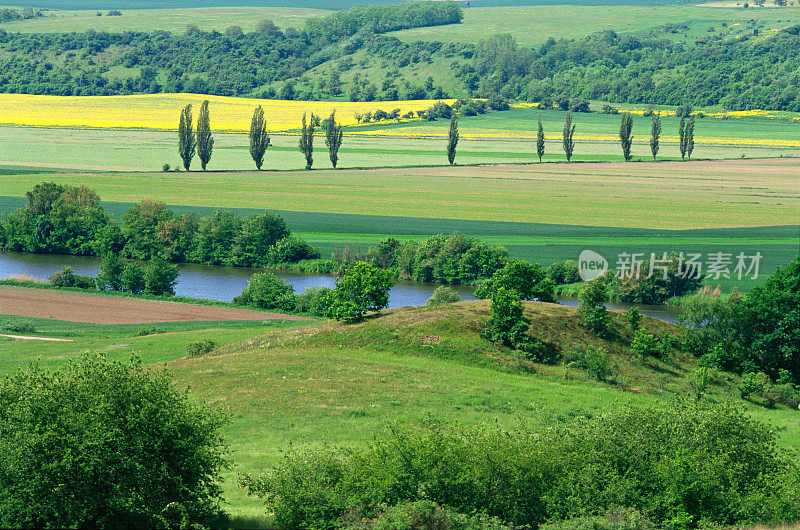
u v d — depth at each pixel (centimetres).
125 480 2148
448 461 2408
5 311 8056
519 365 4809
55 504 2072
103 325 7456
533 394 4281
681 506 2405
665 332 5934
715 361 5572
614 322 5841
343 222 13612
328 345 5347
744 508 2408
